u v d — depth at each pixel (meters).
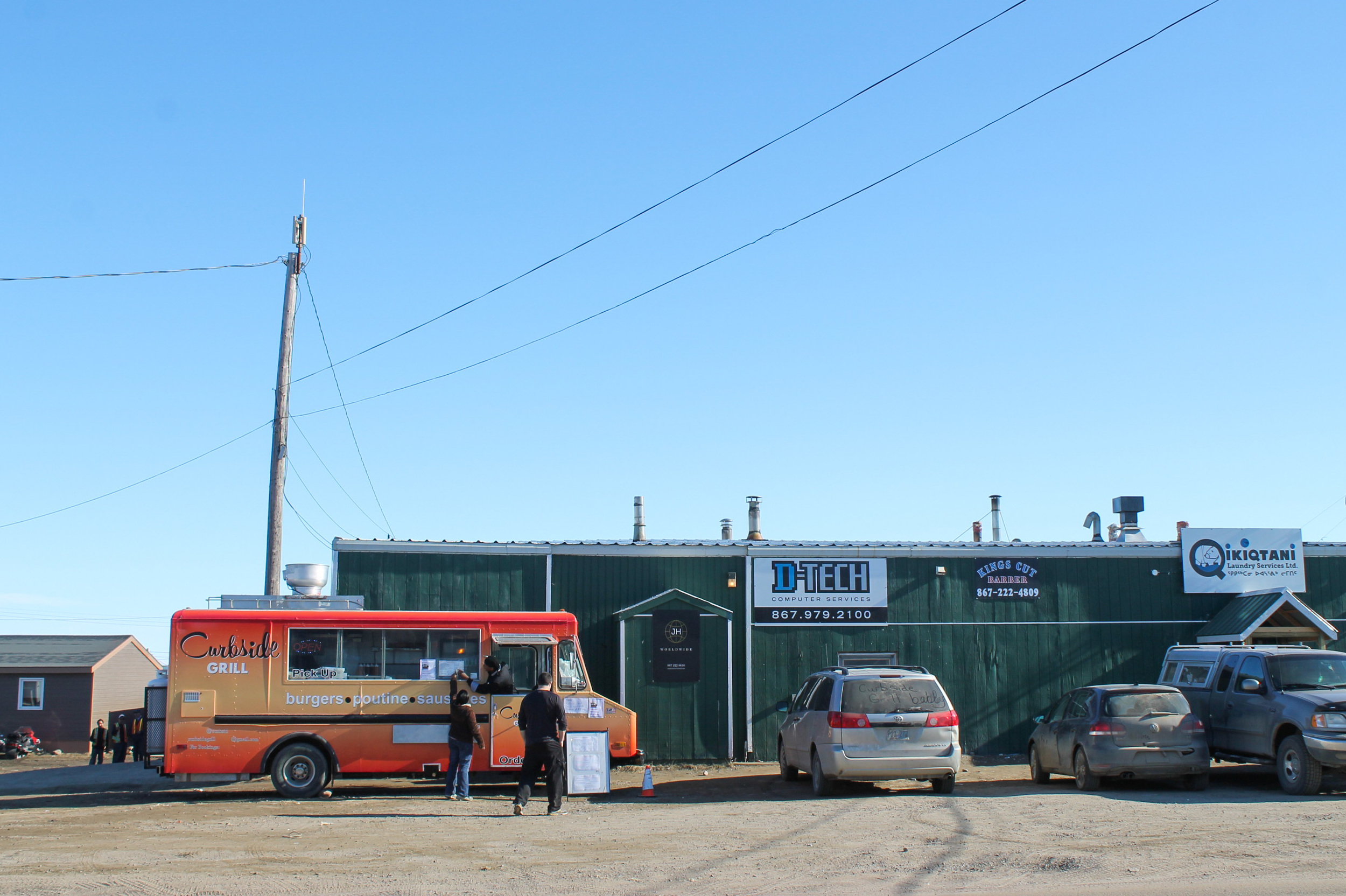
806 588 23.41
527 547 22.88
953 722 16.11
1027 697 23.66
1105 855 10.77
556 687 17.20
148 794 17.58
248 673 16.56
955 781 16.31
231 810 15.16
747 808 14.95
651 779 17.05
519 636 17.22
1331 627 23.30
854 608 23.45
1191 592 24.31
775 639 23.17
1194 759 15.98
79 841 12.25
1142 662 24.06
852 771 15.74
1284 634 23.52
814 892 9.32
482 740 16.61
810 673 23.12
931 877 9.87
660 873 10.16
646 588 23.09
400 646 16.98
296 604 17.86
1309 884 9.34
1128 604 24.27
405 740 16.72
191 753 16.31
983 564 24.00
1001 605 23.92
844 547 23.62
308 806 15.62
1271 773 18.89
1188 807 14.18
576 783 16.48
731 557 23.38
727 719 22.47
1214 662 18.22
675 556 23.25
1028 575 24.08
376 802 16.03
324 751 16.58
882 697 16.05
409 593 22.41
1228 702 17.44
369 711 16.70
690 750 22.28
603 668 22.72
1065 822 12.95
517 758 16.92
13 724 42.19
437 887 9.59
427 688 16.89
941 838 11.88
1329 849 10.95
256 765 16.41
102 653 44.22
